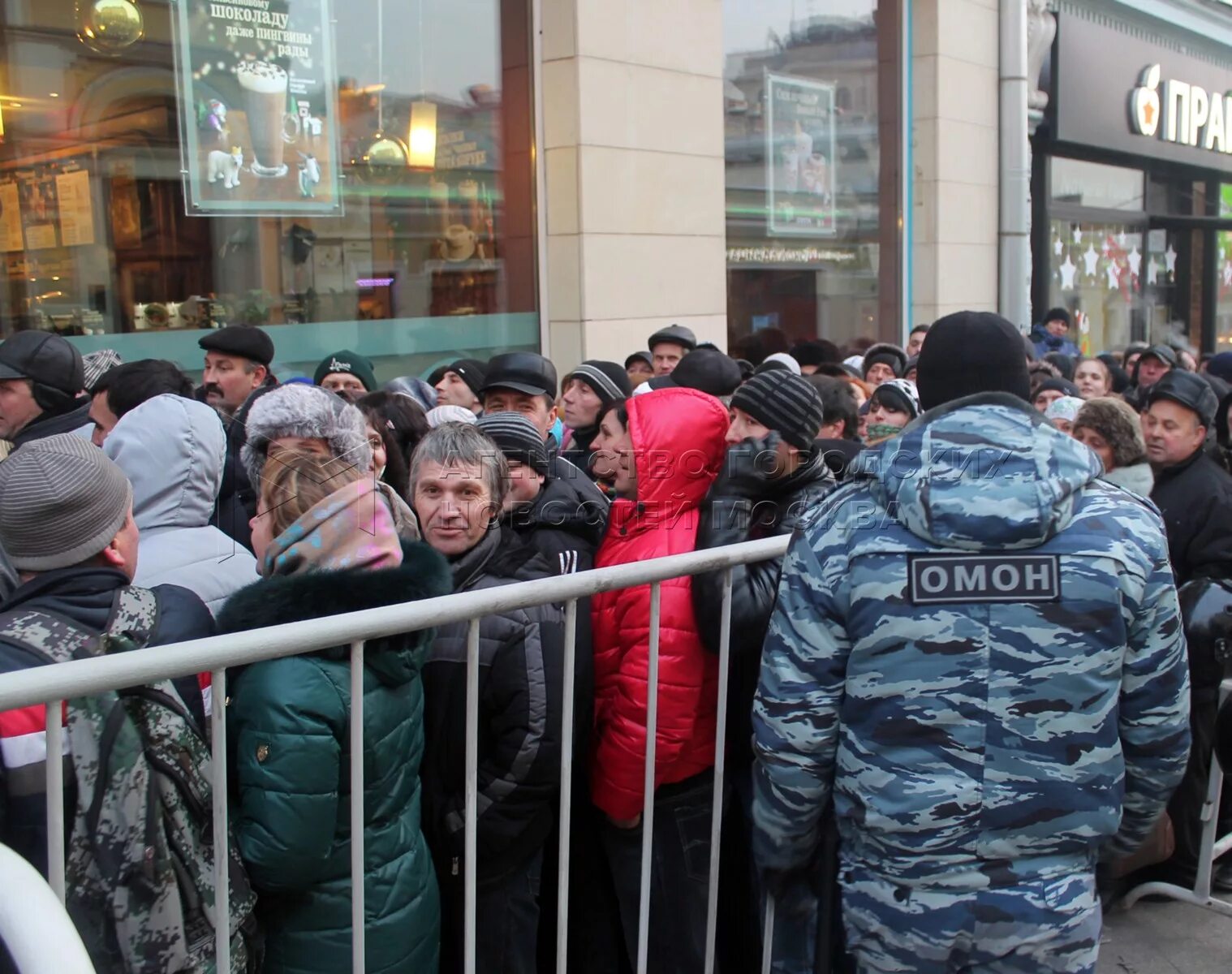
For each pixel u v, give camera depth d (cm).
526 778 213
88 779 151
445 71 677
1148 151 1420
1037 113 1207
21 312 524
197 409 258
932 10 999
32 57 517
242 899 171
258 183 600
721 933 250
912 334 822
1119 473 350
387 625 174
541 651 214
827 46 931
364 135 643
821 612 181
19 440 352
